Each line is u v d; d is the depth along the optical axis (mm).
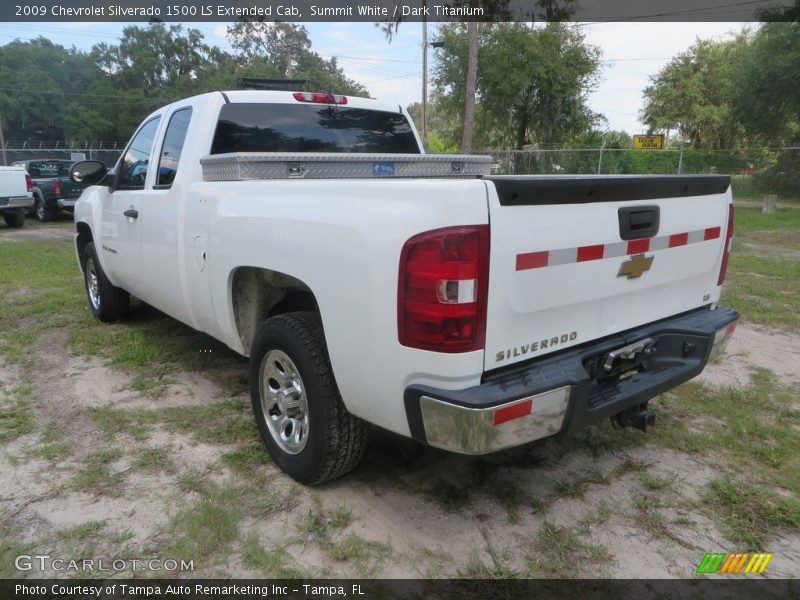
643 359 2867
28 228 15156
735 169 23625
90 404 3941
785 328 5730
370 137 4539
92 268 5734
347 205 2441
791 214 17703
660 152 23391
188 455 3295
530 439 2260
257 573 2410
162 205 3865
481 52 27031
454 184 2102
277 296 3383
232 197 3150
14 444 3426
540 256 2266
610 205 2510
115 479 3055
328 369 2719
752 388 4215
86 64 61344
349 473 3109
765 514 2801
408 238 2168
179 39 60812
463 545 2576
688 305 3168
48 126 60062
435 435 2215
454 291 2092
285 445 3080
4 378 4406
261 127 3955
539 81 27297
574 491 2961
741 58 25078
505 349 2260
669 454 3344
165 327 5652
